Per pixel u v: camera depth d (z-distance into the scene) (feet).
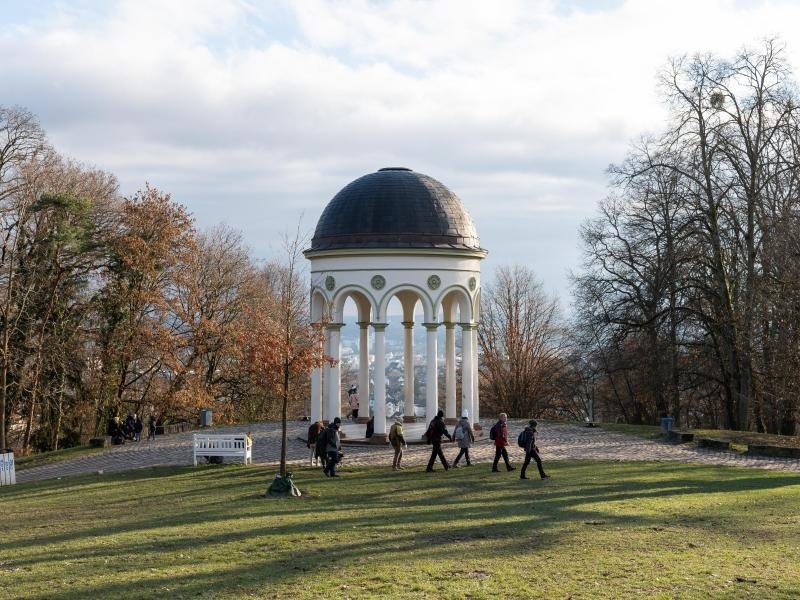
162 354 174.91
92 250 173.27
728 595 43.11
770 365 142.61
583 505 72.54
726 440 124.57
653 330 173.58
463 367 140.97
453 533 59.72
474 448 126.00
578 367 201.87
